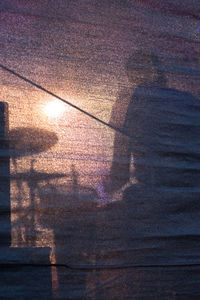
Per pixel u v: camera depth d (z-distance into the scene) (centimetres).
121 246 140
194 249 146
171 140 148
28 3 133
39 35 135
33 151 132
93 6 141
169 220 145
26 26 133
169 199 145
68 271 135
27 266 130
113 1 143
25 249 129
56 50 136
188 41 153
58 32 137
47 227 133
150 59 148
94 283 137
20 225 130
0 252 127
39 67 134
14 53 132
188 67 153
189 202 147
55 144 135
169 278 144
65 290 134
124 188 141
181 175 148
